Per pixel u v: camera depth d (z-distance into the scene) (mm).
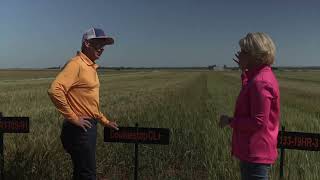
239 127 2016
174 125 5480
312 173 3240
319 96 15109
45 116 6707
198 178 3672
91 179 2627
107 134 2904
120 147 4133
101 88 19906
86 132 2555
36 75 48219
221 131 4953
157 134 2830
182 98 12023
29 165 3455
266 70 1980
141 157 3998
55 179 3484
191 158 4094
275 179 3139
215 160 3824
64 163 3668
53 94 2465
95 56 2604
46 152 3676
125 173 3797
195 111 7969
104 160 3893
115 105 9609
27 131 3107
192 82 27078
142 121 5738
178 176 3715
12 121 3121
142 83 26312
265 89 1937
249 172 2025
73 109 2553
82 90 2547
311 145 2600
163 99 11562
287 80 35688
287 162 3531
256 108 1948
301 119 6719
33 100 11016
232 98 12773
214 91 17516
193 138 4840
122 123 5547
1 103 9844
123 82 28250
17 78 37281
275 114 1994
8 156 3646
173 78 37375
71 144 2576
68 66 2521
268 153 1986
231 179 3307
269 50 1965
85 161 2592
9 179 3316
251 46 1965
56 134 4391
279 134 2670
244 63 2025
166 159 4141
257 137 1979
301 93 17141
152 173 3768
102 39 2582
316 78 41500
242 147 2027
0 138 3182
